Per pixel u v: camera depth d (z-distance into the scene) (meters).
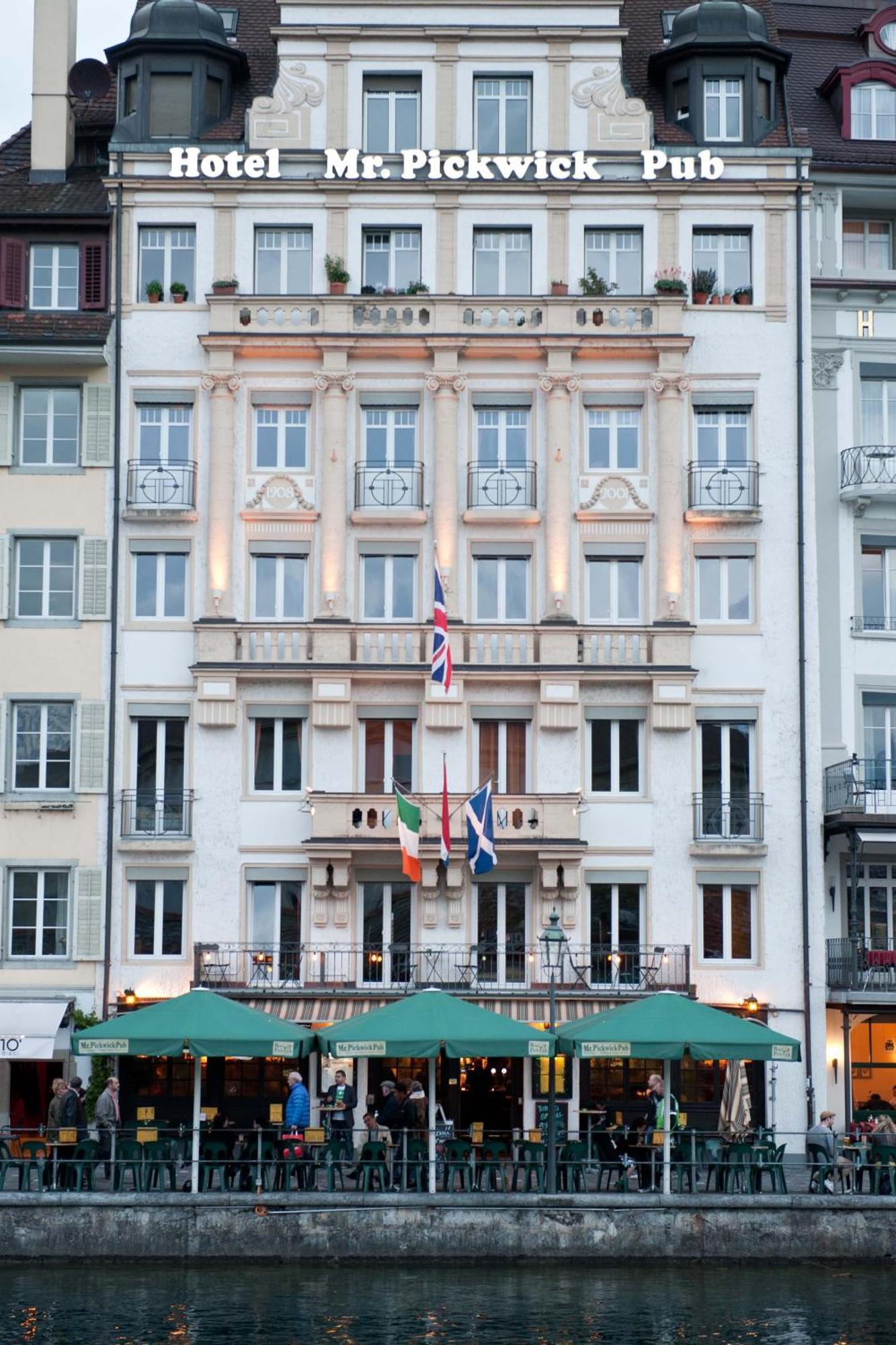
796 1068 45.50
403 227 48.03
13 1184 37.19
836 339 48.69
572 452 47.31
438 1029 35.22
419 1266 33.44
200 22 49.28
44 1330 28.67
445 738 46.41
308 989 44.78
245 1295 31.19
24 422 47.47
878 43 52.84
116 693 46.59
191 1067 45.16
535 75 48.59
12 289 47.78
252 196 47.91
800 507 47.34
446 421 47.09
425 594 46.97
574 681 46.31
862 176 48.94
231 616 46.53
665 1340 28.36
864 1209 33.84
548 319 47.38
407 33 48.38
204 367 47.50
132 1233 33.34
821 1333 28.89
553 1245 33.66
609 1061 45.53
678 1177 36.81
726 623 47.16
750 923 46.31
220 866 46.00
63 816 46.19
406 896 46.44
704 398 47.62
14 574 47.03
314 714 46.12
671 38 50.16
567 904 45.84
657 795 46.38
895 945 47.41
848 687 47.69
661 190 47.91
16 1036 43.72
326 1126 39.50
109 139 50.81
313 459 47.28
